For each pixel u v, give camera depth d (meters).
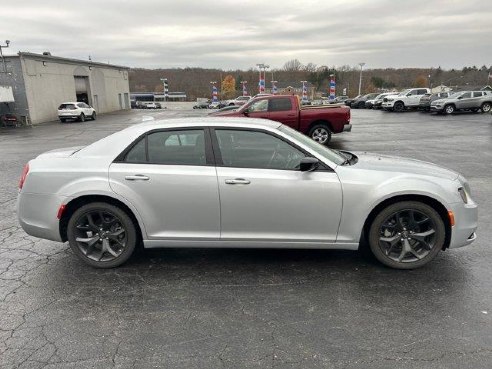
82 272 3.87
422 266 3.86
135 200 3.71
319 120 12.62
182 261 4.10
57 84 32.97
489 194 6.64
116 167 3.73
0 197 6.86
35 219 3.84
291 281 3.64
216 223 3.76
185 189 3.67
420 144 13.45
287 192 3.64
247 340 2.79
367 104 41.31
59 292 3.48
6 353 2.66
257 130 3.77
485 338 2.77
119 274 3.82
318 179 3.63
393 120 24.55
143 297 3.39
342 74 105.94
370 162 4.05
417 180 3.64
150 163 3.74
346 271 3.83
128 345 2.74
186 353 2.65
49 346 2.73
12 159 11.48
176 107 74.94
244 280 3.67
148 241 3.83
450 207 3.64
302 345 2.73
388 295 3.37
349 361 2.56
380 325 2.94
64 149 4.48
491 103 28.09
